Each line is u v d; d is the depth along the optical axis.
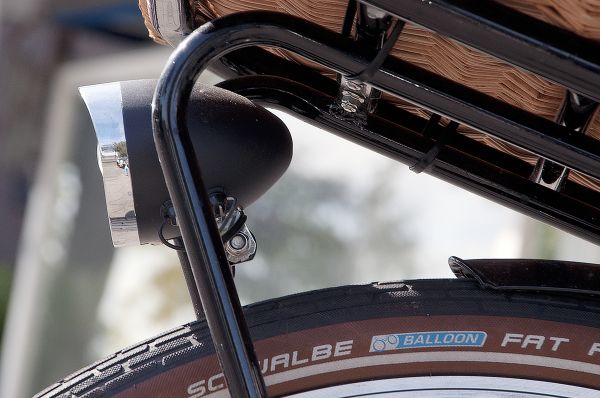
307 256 5.25
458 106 1.50
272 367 1.75
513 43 1.31
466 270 1.80
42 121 5.96
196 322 1.80
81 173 6.00
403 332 1.77
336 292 1.81
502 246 5.04
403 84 1.49
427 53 1.65
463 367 1.79
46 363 5.91
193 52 1.42
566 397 1.79
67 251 5.95
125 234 1.66
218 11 1.78
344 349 1.77
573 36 1.31
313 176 5.27
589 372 1.79
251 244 1.75
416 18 1.34
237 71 1.91
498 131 1.51
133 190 1.60
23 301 5.97
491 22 1.30
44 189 6.00
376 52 1.46
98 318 5.82
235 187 1.67
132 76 5.96
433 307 1.78
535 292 1.79
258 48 1.89
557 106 1.64
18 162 6.01
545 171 1.76
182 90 1.42
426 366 1.79
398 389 1.79
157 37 1.88
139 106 1.60
